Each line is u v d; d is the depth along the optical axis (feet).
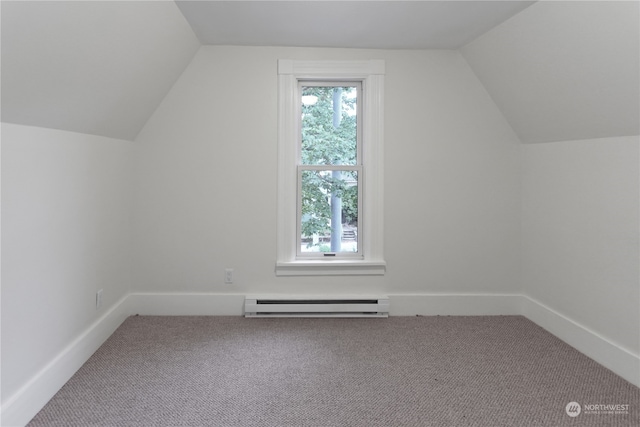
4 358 6.20
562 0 7.28
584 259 9.53
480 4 8.47
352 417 7.04
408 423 6.88
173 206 11.73
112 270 10.50
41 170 7.16
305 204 12.28
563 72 8.55
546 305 11.02
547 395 7.73
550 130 10.40
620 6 6.41
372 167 11.93
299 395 7.71
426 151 11.97
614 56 7.18
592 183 9.27
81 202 8.70
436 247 12.10
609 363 8.73
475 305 12.14
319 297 11.75
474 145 11.98
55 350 7.72
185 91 11.60
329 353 9.49
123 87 8.77
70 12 5.67
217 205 11.80
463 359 9.21
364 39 10.95
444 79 11.87
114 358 9.10
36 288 7.06
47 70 6.12
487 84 11.55
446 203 12.05
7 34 4.98
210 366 8.80
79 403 7.34
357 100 12.22
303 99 12.21
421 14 9.14
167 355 9.29
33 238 6.95
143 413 7.08
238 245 11.89
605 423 6.87
